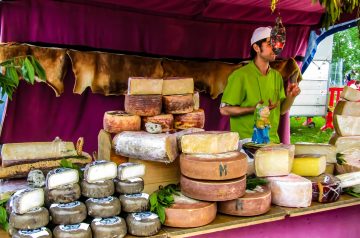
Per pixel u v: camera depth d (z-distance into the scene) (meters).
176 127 2.33
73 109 3.51
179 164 1.81
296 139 7.07
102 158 1.98
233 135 1.71
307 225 1.99
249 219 1.65
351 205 1.95
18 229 1.33
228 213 1.66
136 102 2.09
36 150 1.75
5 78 1.73
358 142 2.31
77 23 3.29
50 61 3.21
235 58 4.08
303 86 8.41
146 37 3.61
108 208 1.44
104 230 1.40
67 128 3.52
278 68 4.24
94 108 3.60
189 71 3.85
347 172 2.12
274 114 2.76
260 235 1.85
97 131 3.64
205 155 1.64
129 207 1.50
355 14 3.47
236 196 1.60
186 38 3.80
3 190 1.57
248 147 2.01
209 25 3.88
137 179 1.56
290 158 1.90
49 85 3.24
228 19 3.81
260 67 2.70
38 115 3.36
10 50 3.02
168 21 3.68
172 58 3.78
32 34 3.13
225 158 1.61
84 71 3.37
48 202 1.42
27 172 1.68
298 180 1.79
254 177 1.89
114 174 1.52
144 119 2.12
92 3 3.27
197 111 2.38
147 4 3.28
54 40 3.22
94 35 3.38
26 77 1.65
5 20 3.02
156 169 1.77
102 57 3.43
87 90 3.55
